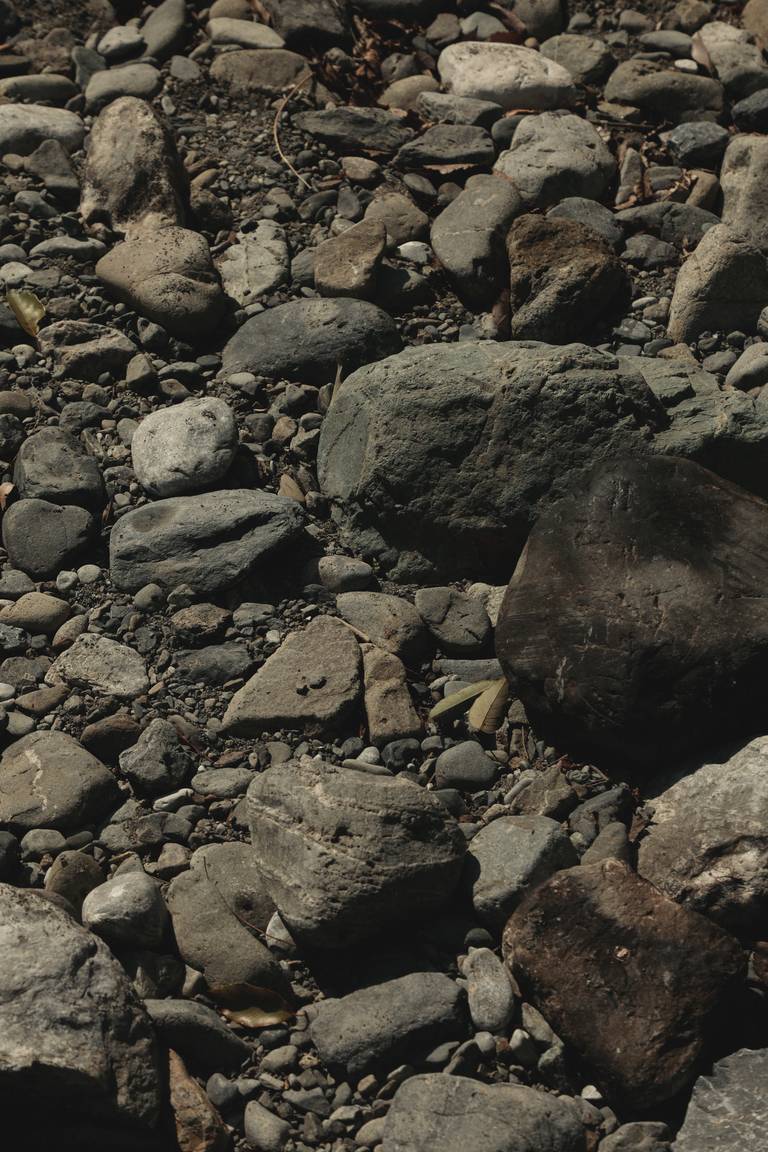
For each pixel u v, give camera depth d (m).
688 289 4.34
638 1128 2.63
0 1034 2.55
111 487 3.89
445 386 3.72
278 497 3.76
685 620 3.18
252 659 3.50
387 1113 2.67
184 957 2.92
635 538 3.33
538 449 3.63
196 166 4.91
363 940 2.93
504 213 4.61
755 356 4.16
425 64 5.45
